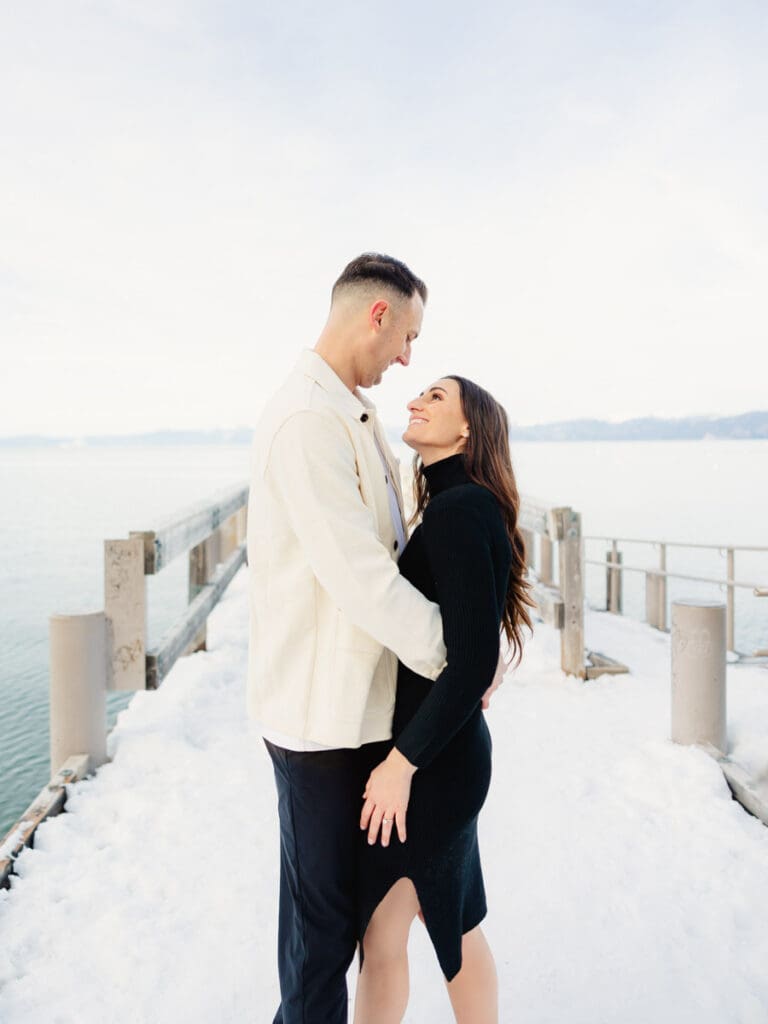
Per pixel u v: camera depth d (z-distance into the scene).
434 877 1.26
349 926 1.30
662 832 2.50
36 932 1.94
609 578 7.57
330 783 1.29
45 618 11.08
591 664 4.86
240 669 4.75
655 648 5.49
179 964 1.83
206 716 3.76
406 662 1.22
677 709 3.22
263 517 1.31
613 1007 1.69
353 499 1.22
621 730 3.49
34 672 7.94
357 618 1.19
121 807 2.67
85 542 22.89
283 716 1.29
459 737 1.33
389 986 1.30
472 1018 1.39
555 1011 1.69
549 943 1.94
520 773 3.05
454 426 1.41
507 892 2.19
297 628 1.29
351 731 1.25
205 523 4.32
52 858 2.31
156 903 2.09
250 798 2.77
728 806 2.66
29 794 4.87
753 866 2.26
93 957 1.85
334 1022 1.29
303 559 1.29
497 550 1.29
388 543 1.38
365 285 1.35
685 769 2.95
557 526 4.41
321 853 1.29
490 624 1.20
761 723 3.37
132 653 3.06
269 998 1.71
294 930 1.31
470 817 1.30
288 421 1.24
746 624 9.45
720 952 1.87
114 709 6.27
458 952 1.29
